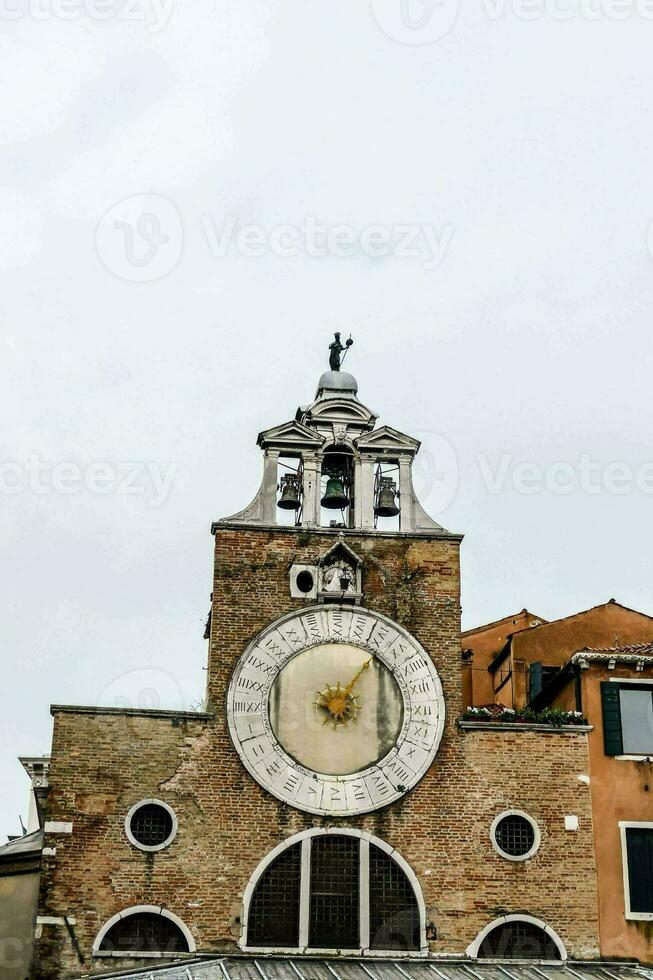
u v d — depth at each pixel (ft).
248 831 109.29
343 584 116.57
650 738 115.96
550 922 109.29
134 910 106.01
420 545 119.24
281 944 106.73
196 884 107.34
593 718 115.85
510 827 111.96
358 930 107.65
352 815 110.42
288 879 108.58
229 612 115.34
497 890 109.81
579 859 111.24
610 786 113.70
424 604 117.39
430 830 110.83
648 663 117.08
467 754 113.29
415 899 108.99
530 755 113.80
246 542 117.50
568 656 147.54
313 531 118.42
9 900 113.60
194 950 105.50
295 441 121.29
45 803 112.37
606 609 150.61
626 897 110.63
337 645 115.34
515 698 144.25
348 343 131.34
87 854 107.04
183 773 110.11
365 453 122.31
